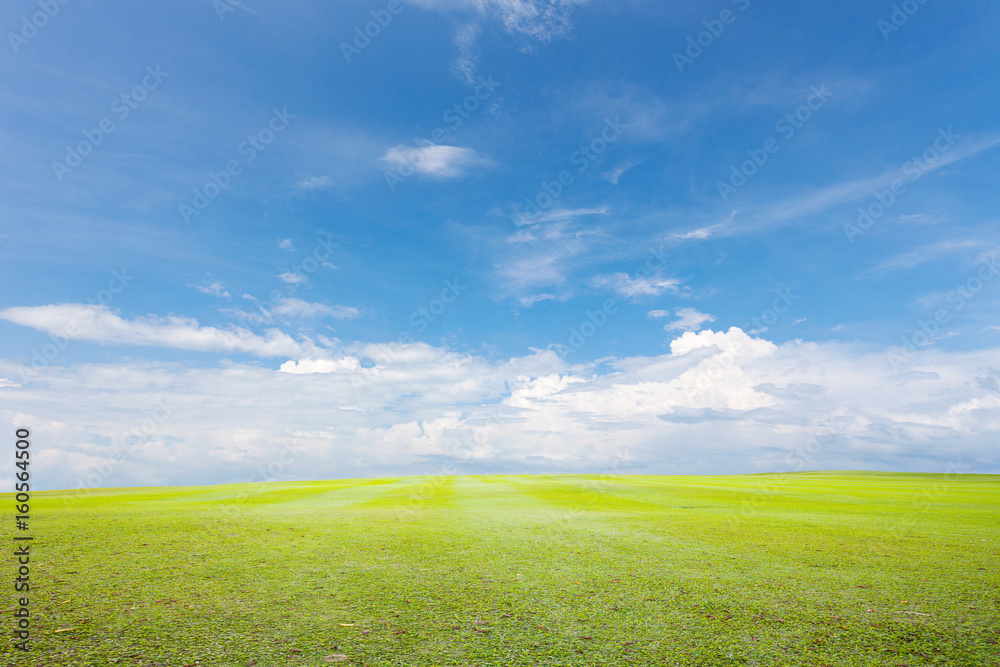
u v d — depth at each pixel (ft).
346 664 22.44
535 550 48.37
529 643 25.26
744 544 52.03
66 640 24.76
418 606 31.04
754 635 26.66
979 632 27.35
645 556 45.96
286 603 31.32
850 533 59.26
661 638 26.14
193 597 32.27
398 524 64.08
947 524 67.21
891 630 27.53
